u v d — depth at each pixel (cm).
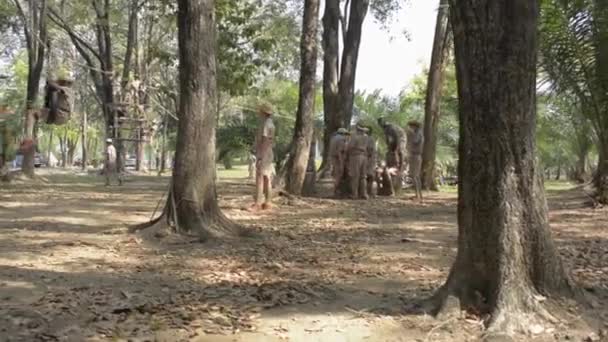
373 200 1830
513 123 567
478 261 584
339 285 738
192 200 1043
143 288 713
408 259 898
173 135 4775
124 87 3238
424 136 2289
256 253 932
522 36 561
